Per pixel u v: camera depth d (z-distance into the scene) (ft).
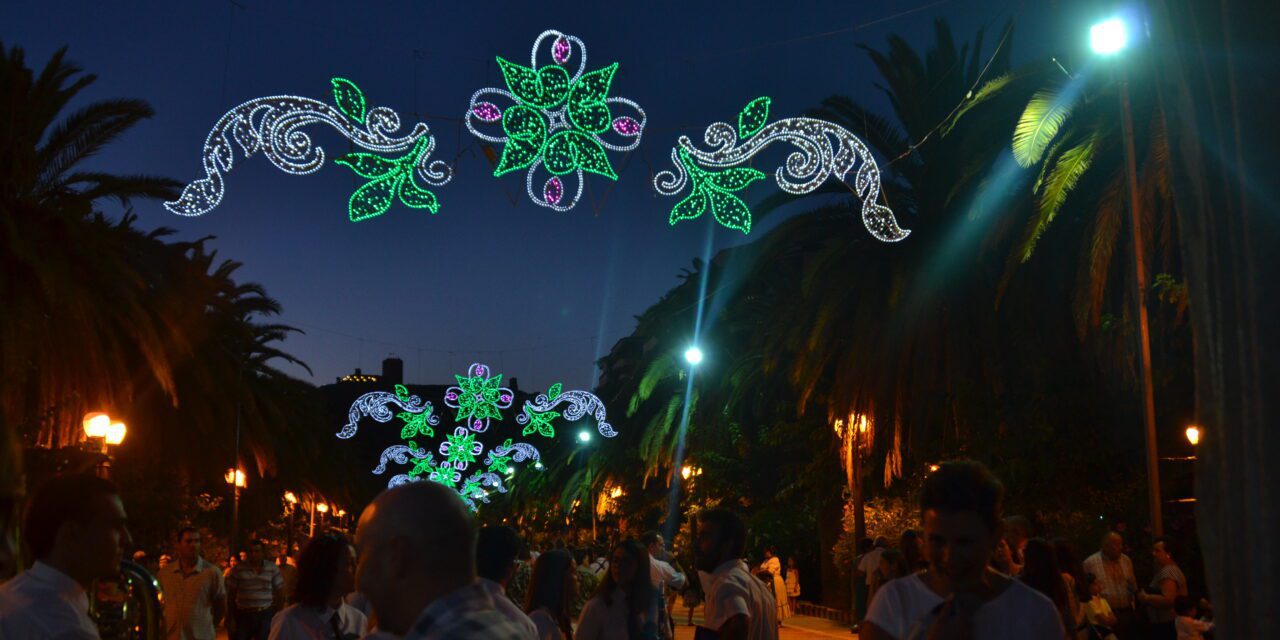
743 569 19.71
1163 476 63.72
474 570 8.58
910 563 27.86
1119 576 35.04
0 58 65.92
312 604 18.51
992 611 10.32
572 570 22.33
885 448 83.05
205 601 38.29
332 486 180.65
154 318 80.02
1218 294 6.26
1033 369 69.87
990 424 71.72
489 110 37.65
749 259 79.51
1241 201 6.11
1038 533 46.65
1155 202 55.72
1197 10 6.41
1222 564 6.12
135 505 80.69
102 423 57.93
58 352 69.41
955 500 10.43
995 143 67.10
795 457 108.99
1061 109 50.03
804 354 75.82
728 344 118.93
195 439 99.76
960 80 73.15
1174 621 34.65
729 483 112.98
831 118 73.56
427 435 148.25
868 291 74.18
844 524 90.07
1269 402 5.91
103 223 78.48
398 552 8.23
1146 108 51.78
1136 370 61.57
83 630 11.15
